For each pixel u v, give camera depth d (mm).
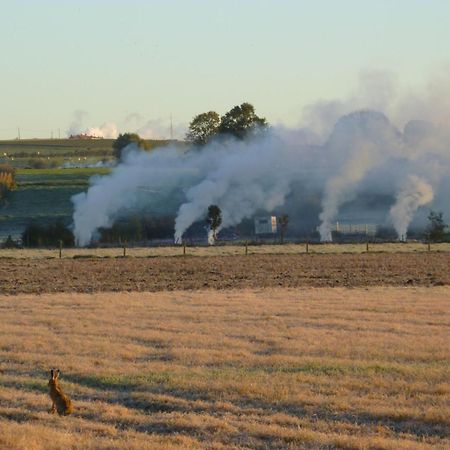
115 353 65750
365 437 42719
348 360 61156
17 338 72812
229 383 53406
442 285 116250
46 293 112000
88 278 131250
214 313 87250
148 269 143750
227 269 142625
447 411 46594
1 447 40531
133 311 89312
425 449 40656
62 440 41625
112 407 49219
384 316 84312
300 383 53688
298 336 72750
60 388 49250
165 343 70062
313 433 43125
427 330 75688
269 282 123375
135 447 40812
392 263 149875
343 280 124938
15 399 51406
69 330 77375
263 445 41781
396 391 51719
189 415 47062
